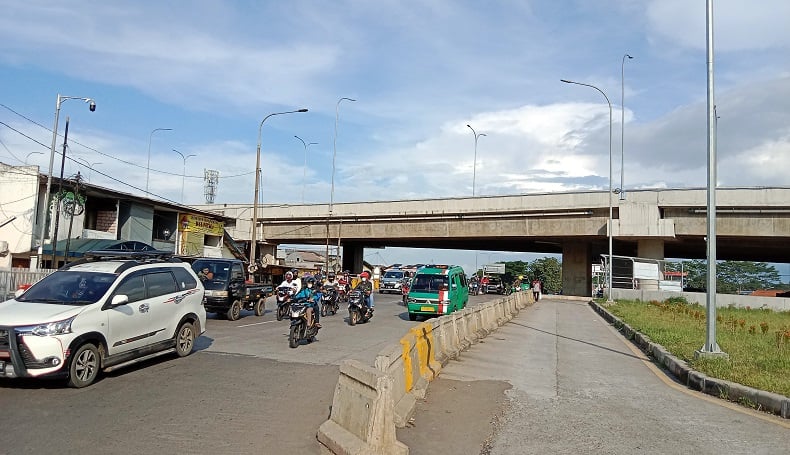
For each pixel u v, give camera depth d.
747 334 16.67
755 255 53.00
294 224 52.28
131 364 9.91
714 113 12.16
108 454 5.39
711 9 12.43
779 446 6.26
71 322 8.12
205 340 13.90
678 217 38.62
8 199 25.83
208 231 39.16
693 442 6.37
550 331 19.67
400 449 5.40
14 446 5.56
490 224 44.19
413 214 46.09
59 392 7.92
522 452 5.96
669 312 25.92
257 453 5.57
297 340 13.22
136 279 9.93
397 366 7.22
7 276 19.67
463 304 24.28
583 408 8.00
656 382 10.20
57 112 25.97
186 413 6.97
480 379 9.96
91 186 28.30
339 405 6.11
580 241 48.56
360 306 19.44
